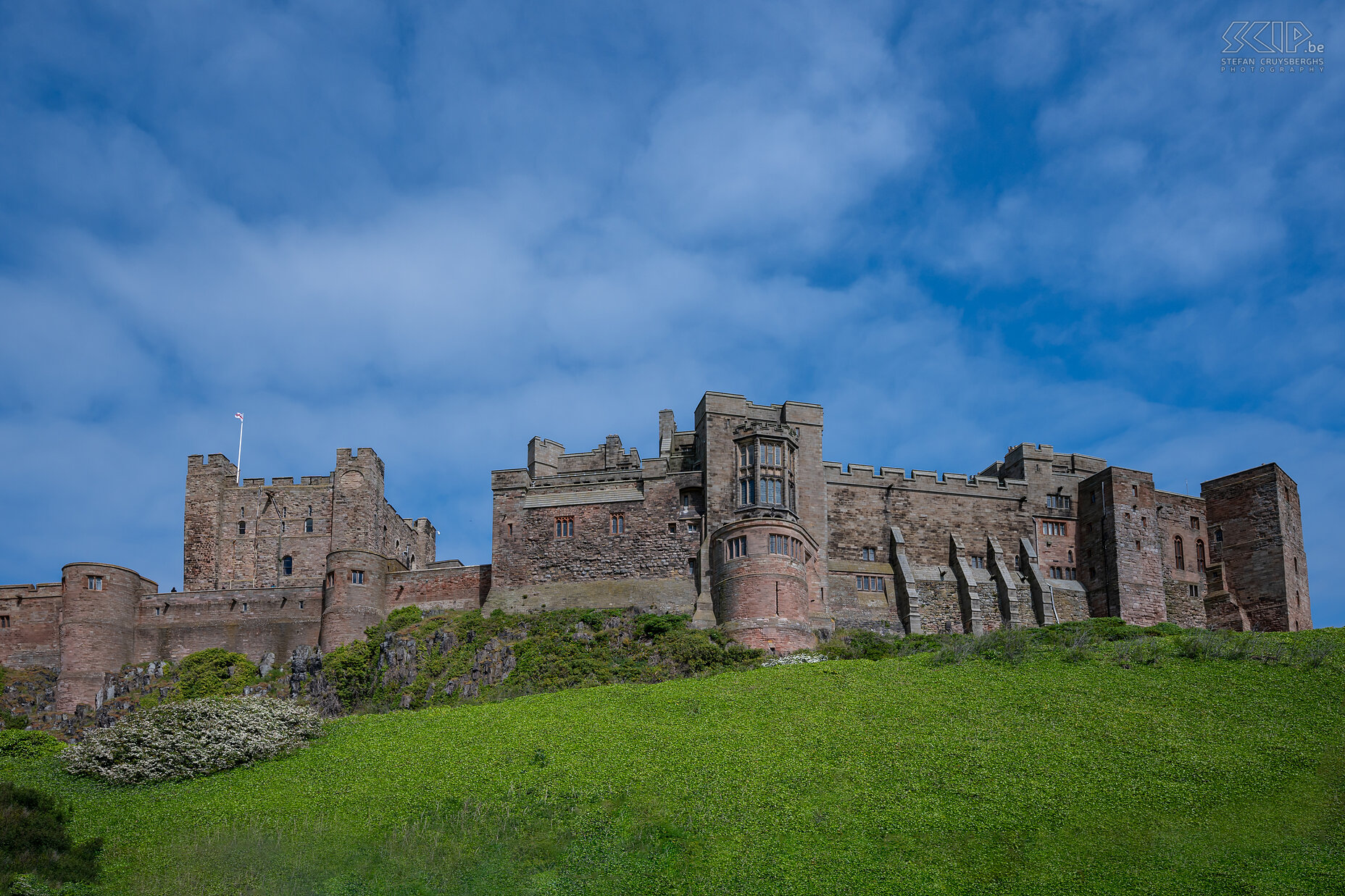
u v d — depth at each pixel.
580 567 90.06
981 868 41.62
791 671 66.88
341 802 50.56
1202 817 43.91
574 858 44.00
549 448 99.19
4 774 59.50
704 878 41.97
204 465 106.69
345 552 92.00
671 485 90.50
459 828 46.88
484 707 65.12
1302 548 95.00
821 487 90.94
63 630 91.31
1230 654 61.62
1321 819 42.94
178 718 60.03
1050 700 56.84
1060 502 96.75
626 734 56.50
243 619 94.00
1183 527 95.94
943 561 93.00
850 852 43.09
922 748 51.75
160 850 46.78
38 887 42.16
